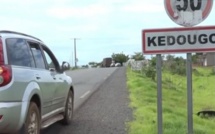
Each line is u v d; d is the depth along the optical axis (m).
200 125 11.74
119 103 14.03
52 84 8.60
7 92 6.45
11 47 7.03
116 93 17.59
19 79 6.76
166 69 47.47
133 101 14.42
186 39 7.05
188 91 7.11
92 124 10.19
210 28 7.00
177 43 7.07
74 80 28.05
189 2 6.99
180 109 14.28
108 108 12.84
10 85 6.50
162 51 7.11
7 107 6.40
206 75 51.34
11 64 6.78
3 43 6.80
